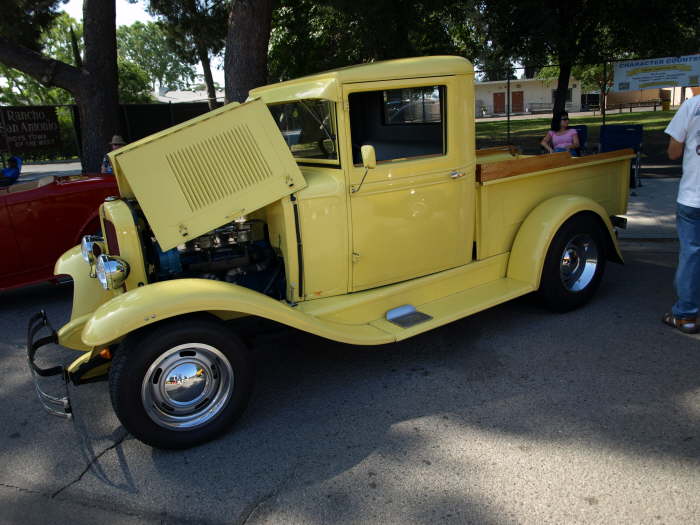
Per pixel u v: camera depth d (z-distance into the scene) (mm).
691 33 14766
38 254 5883
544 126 30188
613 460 2842
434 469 2875
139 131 18219
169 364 3043
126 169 3277
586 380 3670
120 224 3346
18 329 5438
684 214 4082
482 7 14250
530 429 3164
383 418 3396
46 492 2918
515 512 2529
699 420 3143
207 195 3396
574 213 4547
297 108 3928
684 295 4238
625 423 3156
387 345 4430
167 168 3338
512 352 4152
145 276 3443
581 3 13461
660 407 3295
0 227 5637
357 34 12961
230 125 3475
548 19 12758
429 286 4184
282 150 3553
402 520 2533
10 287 5816
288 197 3539
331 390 3785
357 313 3838
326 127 3688
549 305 4715
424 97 3840
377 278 3959
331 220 3664
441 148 3998
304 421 3420
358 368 4082
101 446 3324
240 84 9477
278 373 4086
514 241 4609
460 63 3930
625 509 2502
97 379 3498
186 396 3139
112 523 2658
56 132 16062
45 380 4285
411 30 13969
